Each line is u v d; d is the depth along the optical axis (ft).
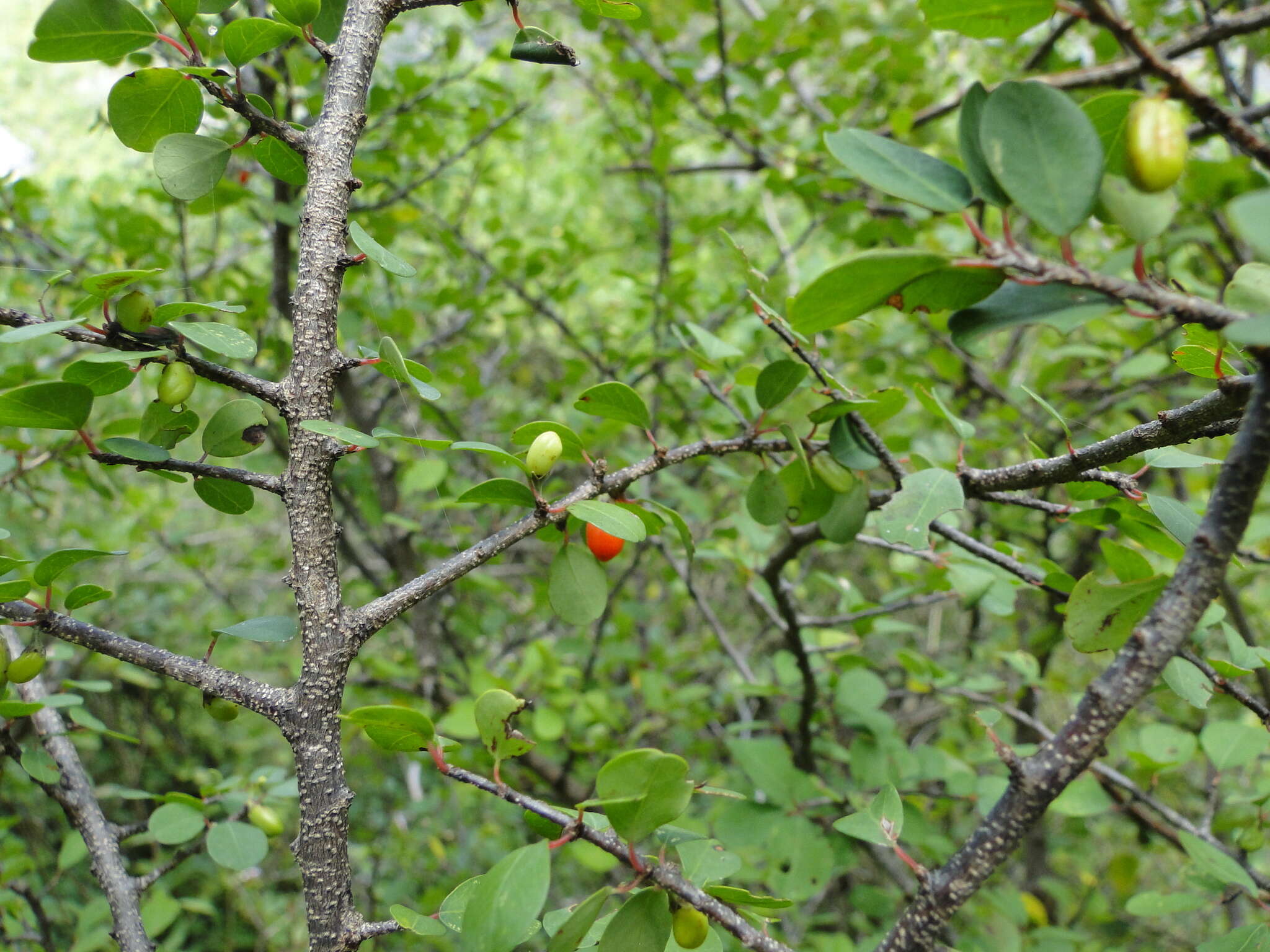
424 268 17.15
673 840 5.08
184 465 4.40
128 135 4.65
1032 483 5.11
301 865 4.13
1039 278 3.04
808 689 9.62
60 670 13.08
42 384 4.03
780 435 5.77
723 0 19.11
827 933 12.65
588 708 11.99
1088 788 8.75
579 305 21.40
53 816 15.61
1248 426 2.97
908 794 10.00
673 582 15.07
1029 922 12.84
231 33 4.41
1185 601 3.16
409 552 13.56
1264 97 17.53
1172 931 15.39
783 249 15.26
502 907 3.54
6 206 12.87
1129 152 2.88
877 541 7.94
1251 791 9.57
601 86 17.17
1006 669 16.35
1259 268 3.79
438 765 4.18
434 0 4.69
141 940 6.07
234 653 18.54
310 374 4.31
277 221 10.63
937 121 15.52
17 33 37.19
